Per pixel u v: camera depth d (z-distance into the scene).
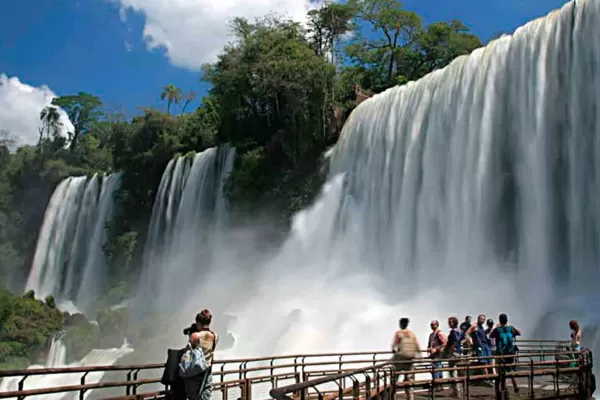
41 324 49.09
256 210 52.56
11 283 86.25
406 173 39.62
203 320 10.25
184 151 72.06
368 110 45.75
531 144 30.88
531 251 29.97
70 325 51.97
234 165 57.16
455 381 13.98
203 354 9.86
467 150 34.88
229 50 58.34
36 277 82.94
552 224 29.33
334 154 48.12
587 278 27.14
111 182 78.75
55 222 84.38
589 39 28.55
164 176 68.62
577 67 28.98
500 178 32.50
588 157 28.00
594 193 27.47
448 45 67.31
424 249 36.88
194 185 62.88
